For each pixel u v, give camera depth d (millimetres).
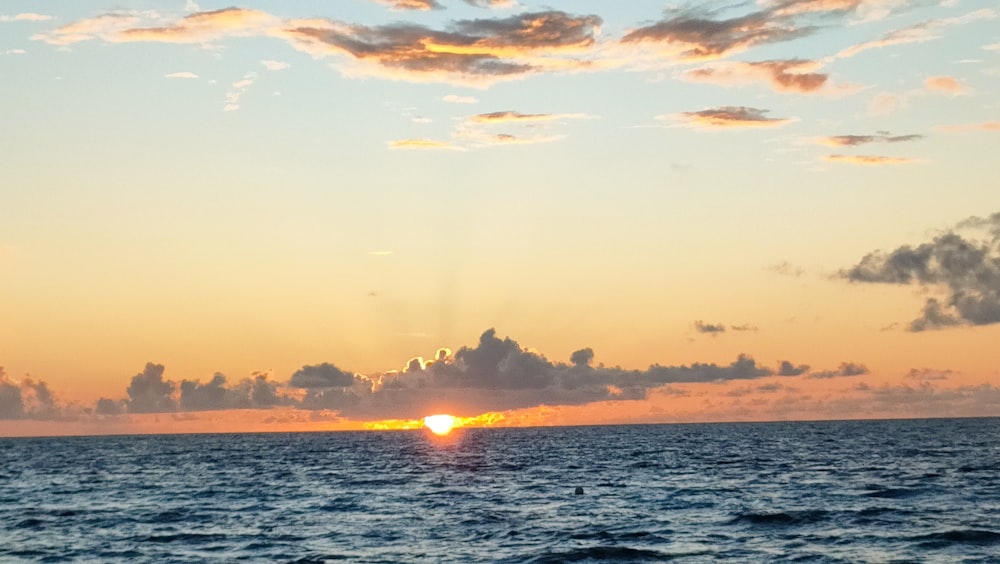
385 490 79938
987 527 48312
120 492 83625
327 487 84688
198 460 149250
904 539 45031
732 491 72062
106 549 47375
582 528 51562
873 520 51688
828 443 167250
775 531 48781
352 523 55875
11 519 61188
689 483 81188
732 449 150625
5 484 96812
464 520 56312
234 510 65000
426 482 88500
